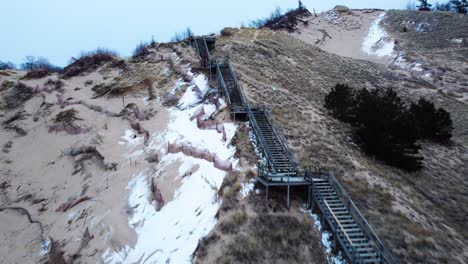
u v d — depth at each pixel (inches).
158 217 611.5
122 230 607.2
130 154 869.8
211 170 654.5
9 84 1563.7
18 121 1269.7
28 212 789.9
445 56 1982.0
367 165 733.9
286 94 1084.5
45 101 1322.6
